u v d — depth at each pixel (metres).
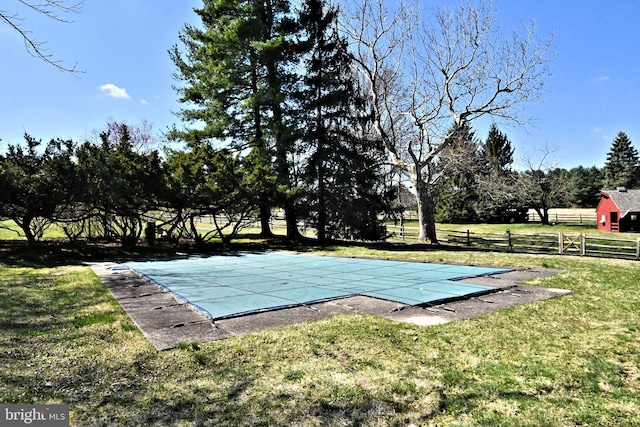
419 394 3.22
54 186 12.83
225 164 16.23
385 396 3.19
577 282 8.14
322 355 4.03
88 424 2.73
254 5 19.12
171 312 5.71
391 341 4.45
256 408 2.99
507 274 9.25
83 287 7.68
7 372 3.52
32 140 13.18
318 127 18.89
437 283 8.04
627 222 31.88
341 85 19.67
